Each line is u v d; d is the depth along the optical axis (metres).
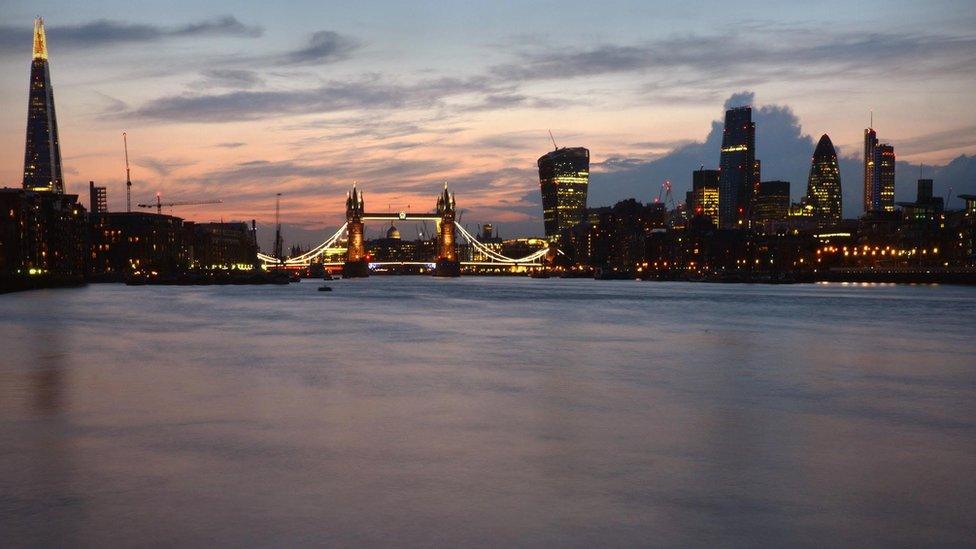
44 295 192.38
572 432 31.88
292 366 52.88
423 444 29.58
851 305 151.62
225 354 60.22
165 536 19.98
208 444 29.44
